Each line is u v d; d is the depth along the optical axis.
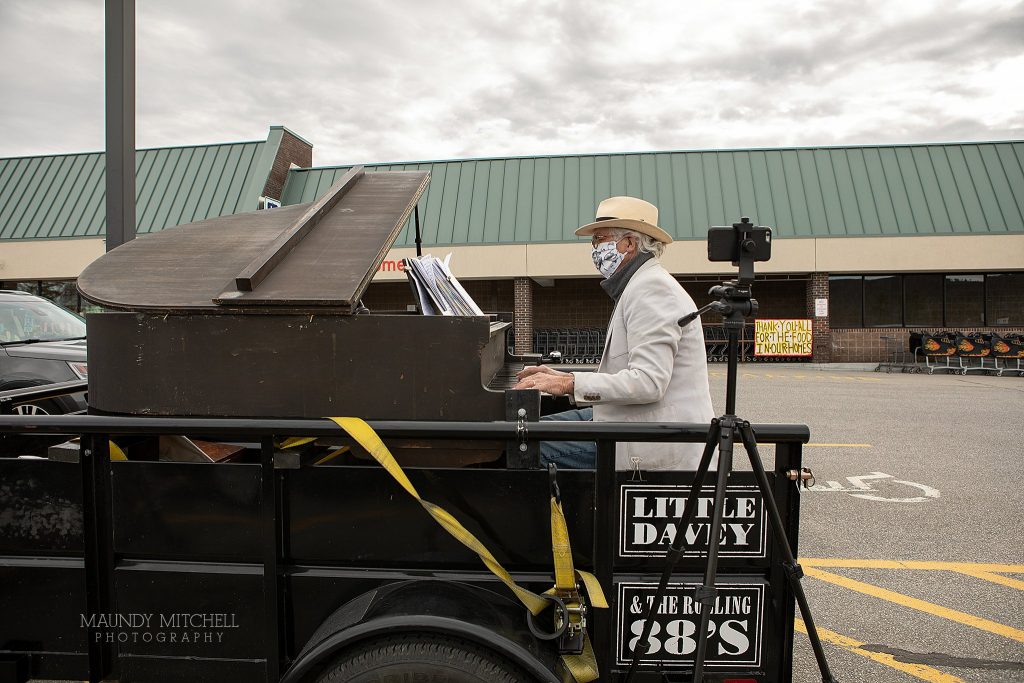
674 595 1.70
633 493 1.68
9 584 1.75
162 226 21.53
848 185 20.48
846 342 20.31
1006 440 7.78
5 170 23.14
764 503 1.66
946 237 19.09
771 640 1.71
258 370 1.73
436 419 1.71
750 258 1.63
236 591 1.71
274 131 22.62
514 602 1.68
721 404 10.98
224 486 1.69
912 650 3.00
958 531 4.61
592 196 21.14
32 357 5.96
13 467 1.73
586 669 1.61
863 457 6.87
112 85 3.79
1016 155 20.50
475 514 1.68
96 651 1.76
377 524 1.68
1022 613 3.36
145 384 1.77
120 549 1.73
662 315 2.04
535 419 1.70
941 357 18.94
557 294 22.73
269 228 2.44
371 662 1.57
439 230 21.02
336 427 1.65
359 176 2.70
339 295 1.69
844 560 4.07
